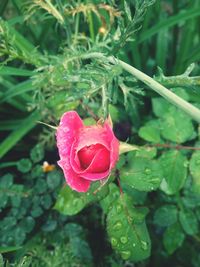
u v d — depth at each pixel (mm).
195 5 374
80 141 204
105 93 220
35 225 328
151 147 270
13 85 363
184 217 295
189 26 370
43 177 334
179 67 375
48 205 316
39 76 270
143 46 379
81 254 303
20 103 365
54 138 328
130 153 266
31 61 268
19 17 355
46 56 280
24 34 391
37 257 302
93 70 227
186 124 282
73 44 287
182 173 267
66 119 208
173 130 282
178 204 297
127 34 236
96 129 208
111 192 260
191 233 292
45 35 364
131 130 362
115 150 208
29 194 318
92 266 307
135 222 255
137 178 252
